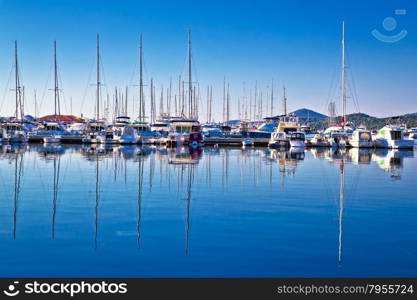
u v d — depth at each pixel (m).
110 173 29.06
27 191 21.14
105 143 73.81
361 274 9.98
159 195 20.20
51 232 13.26
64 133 83.69
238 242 12.30
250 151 59.09
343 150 64.88
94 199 18.98
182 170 31.42
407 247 11.92
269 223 14.65
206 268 10.27
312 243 12.25
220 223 14.59
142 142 73.12
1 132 74.88
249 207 17.42
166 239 12.56
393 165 37.69
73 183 24.05
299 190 22.12
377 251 11.55
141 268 10.28
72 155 46.69
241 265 10.46
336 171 32.00
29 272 10.02
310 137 85.12
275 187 23.17
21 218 15.13
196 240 12.47
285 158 45.53
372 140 69.69
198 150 60.50
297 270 10.18
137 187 22.70
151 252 11.37
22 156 44.38
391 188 23.05
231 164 36.94
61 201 18.45
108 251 11.42
